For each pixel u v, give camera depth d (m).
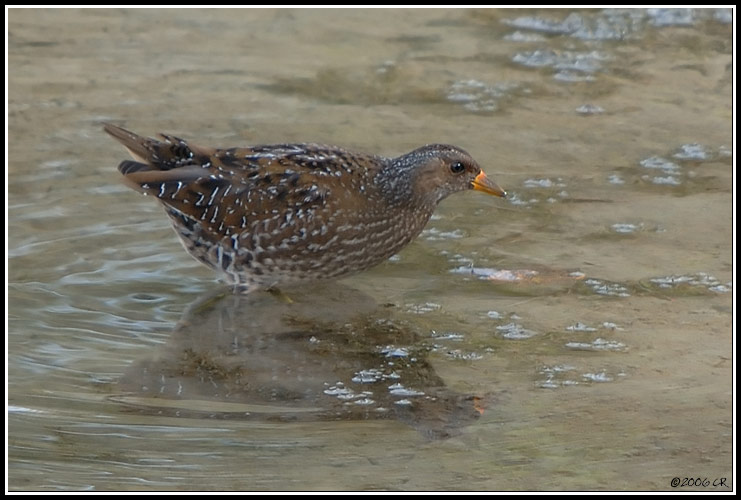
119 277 13.02
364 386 10.95
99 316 12.21
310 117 16.58
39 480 9.34
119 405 10.55
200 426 10.21
